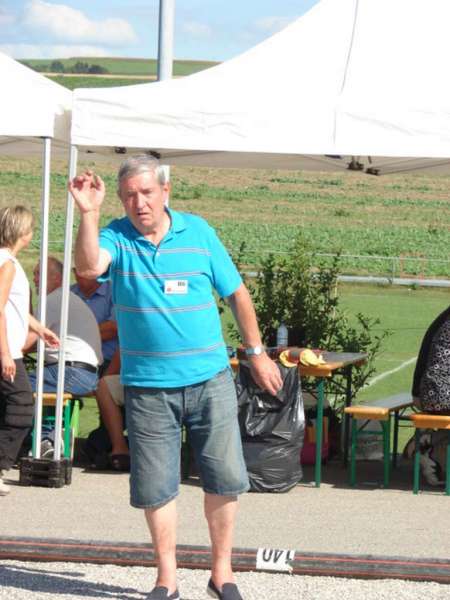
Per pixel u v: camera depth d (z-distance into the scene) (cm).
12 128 953
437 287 3909
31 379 1051
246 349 638
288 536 828
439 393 979
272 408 982
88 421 1394
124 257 618
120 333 628
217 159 1182
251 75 952
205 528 846
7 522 847
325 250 5488
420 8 1007
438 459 1019
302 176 8244
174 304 613
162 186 615
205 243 626
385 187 7938
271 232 6175
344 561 711
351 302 3222
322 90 938
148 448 623
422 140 916
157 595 625
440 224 6712
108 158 1245
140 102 934
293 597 663
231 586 630
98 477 1026
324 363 1003
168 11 1246
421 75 948
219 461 623
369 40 982
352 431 1020
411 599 665
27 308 939
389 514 909
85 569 716
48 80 1060
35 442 982
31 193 6806
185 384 617
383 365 2002
